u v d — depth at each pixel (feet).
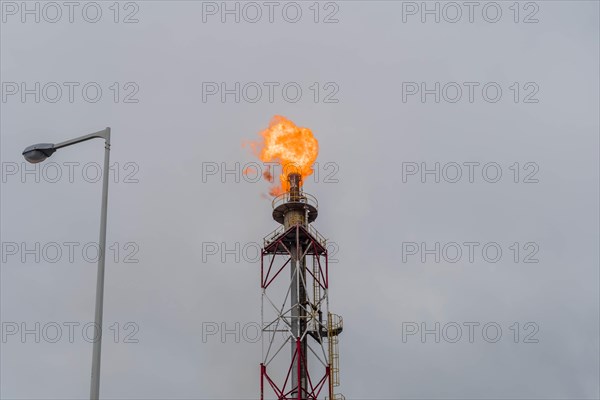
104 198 102.17
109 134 107.04
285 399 198.18
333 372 206.49
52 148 108.37
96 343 93.09
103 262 97.55
